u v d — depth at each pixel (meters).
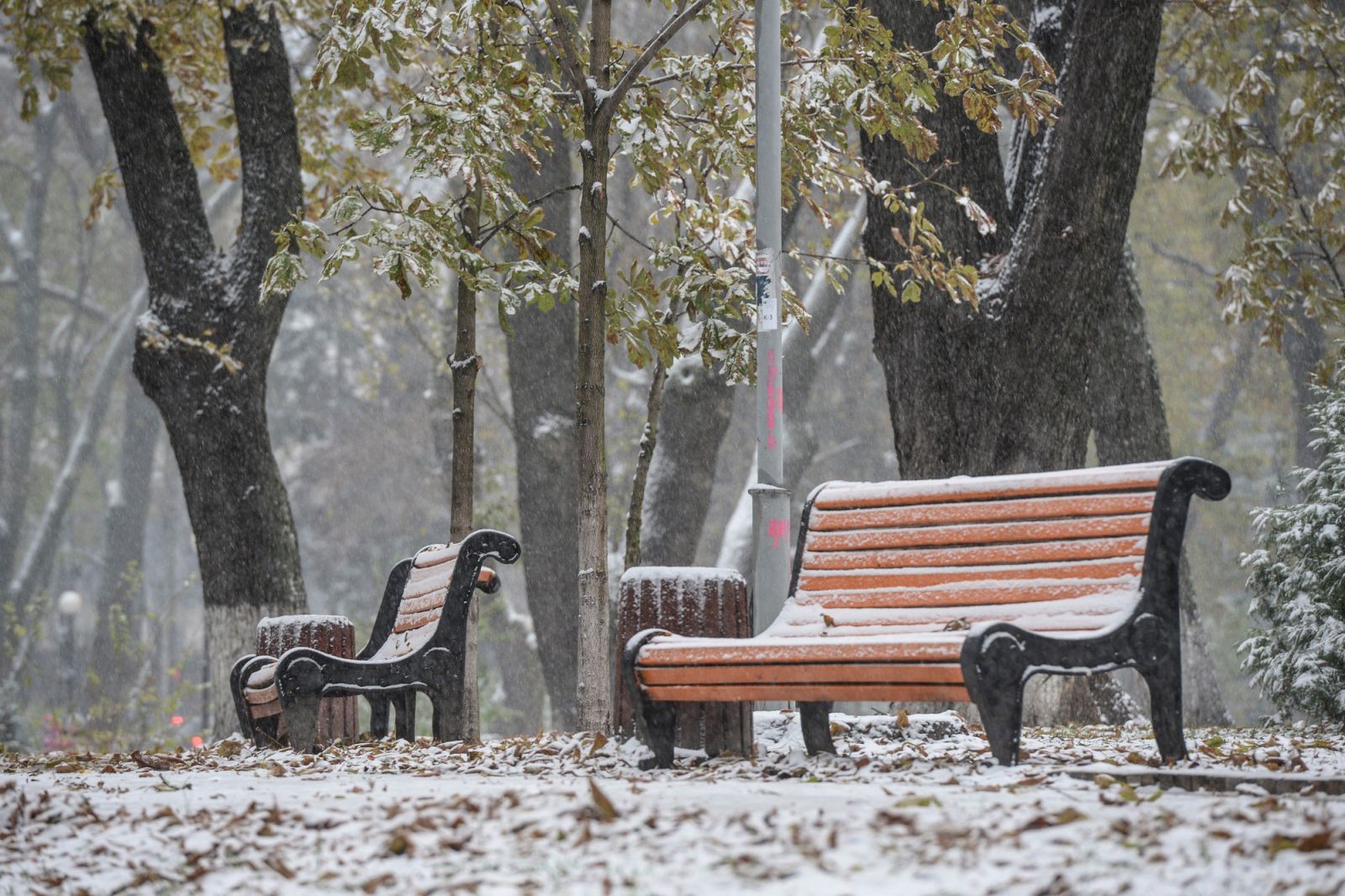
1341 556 13.76
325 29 11.82
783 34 13.22
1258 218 42.06
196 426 17.66
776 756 8.14
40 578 51.50
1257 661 14.34
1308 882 3.87
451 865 4.62
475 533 10.12
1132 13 14.22
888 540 7.68
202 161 22.39
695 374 23.94
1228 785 6.17
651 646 7.47
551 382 25.66
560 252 24.80
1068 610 6.91
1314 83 22.05
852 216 29.36
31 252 54.38
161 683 45.41
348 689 9.82
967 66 12.37
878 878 4.10
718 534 50.38
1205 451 48.44
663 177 13.16
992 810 5.17
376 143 10.91
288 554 17.91
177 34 20.81
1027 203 15.00
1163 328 49.03
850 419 50.31
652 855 4.54
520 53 11.29
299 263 10.45
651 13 41.25
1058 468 15.10
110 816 5.98
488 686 32.44
